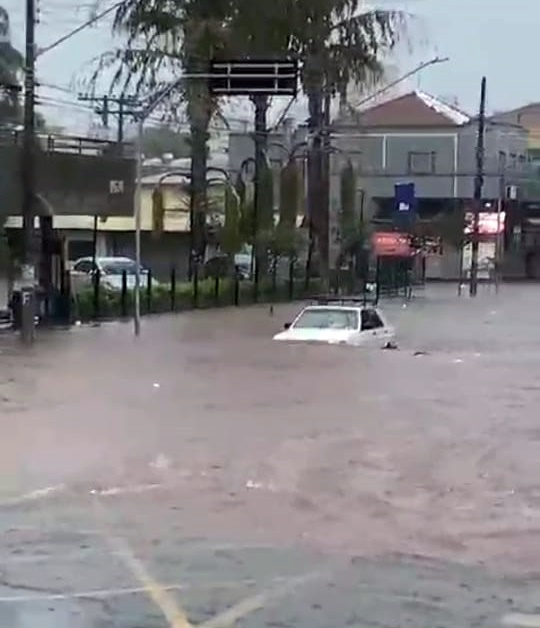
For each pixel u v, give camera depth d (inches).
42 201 1947.6
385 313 2642.7
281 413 980.6
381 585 465.1
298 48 2738.7
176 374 1272.1
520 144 4854.8
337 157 3949.3
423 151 4493.1
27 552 510.3
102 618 417.7
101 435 851.4
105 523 568.4
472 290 3513.8
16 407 1000.9
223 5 2583.7
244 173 3319.4
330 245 3307.1
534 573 486.0
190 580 469.1
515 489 668.7
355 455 778.2
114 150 2327.8
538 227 4778.5
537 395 1138.7
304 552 517.7
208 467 724.7
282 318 2261.3
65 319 1948.8
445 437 861.2
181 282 2655.0
